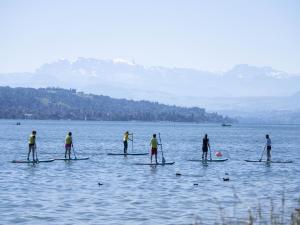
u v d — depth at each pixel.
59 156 129.12
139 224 47.88
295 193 66.31
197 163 110.88
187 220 49.56
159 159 122.62
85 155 134.50
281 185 74.50
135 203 58.22
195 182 77.25
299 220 39.88
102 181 77.50
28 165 100.81
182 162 112.94
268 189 70.06
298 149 180.12
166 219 49.97
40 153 139.88
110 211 53.53
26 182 75.19
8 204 56.69
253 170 96.44
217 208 55.44
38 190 67.25
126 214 52.09
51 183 74.44
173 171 93.25
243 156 140.12
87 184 73.81
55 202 58.25
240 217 50.66
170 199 60.97
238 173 90.81
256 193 66.19
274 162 114.56
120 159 120.31
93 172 90.00
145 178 82.00
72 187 70.44
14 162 105.75
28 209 54.03
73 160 114.38
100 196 62.81
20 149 156.12
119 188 70.00
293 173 91.38
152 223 48.25
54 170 92.38
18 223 47.59
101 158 122.62
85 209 54.38
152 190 68.31
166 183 75.75
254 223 47.25
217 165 106.56
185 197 62.59
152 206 56.44
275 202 59.19
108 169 95.69
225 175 87.12
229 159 125.31
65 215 51.34
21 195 62.81
